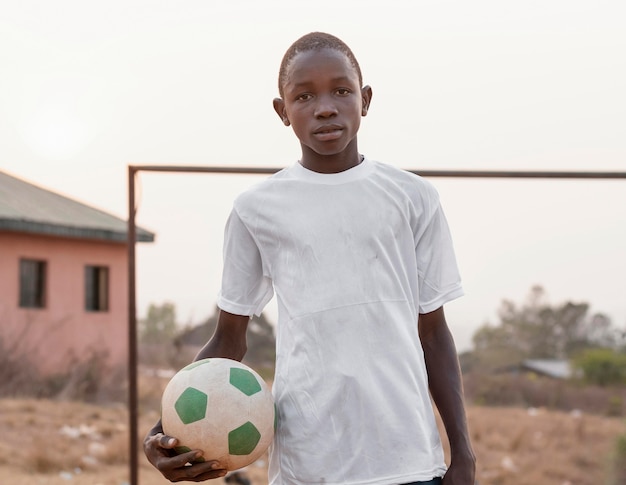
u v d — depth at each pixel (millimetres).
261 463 9680
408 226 2137
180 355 17297
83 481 8094
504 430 12766
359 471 2004
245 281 2248
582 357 20000
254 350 18781
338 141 2059
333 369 2029
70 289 17141
